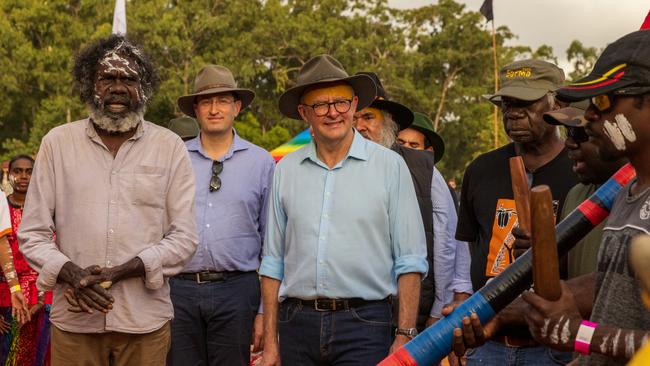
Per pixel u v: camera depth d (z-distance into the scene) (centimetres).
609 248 268
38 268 454
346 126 478
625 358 254
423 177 575
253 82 5681
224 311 612
